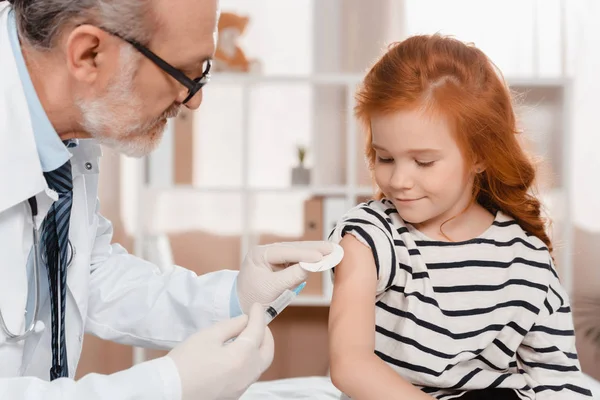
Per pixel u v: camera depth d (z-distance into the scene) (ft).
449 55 3.73
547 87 10.08
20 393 3.04
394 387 3.27
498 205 4.06
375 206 3.98
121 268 4.73
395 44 4.18
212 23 3.70
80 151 4.31
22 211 3.80
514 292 3.76
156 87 3.68
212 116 11.09
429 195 3.59
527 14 10.87
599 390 5.71
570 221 9.66
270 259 3.97
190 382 3.19
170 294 4.49
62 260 4.06
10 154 3.60
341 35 11.00
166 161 9.98
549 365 3.80
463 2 10.85
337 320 3.50
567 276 9.64
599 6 10.89
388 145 3.61
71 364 4.37
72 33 3.43
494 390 3.64
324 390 5.58
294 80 9.68
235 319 3.55
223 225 11.06
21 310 3.75
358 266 3.57
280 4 11.03
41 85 3.66
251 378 3.42
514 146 3.89
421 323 3.63
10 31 3.66
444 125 3.55
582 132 11.05
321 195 10.28
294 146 11.02
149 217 10.36
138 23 3.48
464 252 3.81
